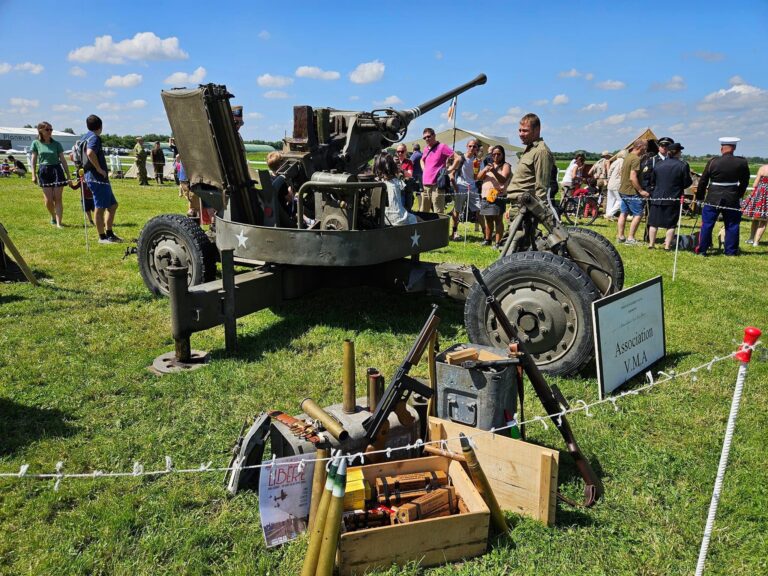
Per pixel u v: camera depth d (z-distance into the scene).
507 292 4.37
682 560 2.55
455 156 11.46
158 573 2.42
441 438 2.98
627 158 10.91
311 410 2.86
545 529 2.69
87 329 5.26
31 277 6.56
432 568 2.46
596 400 4.04
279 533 2.59
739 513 2.86
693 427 3.71
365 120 6.62
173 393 4.01
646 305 4.59
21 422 3.59
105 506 2.79
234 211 5.35
